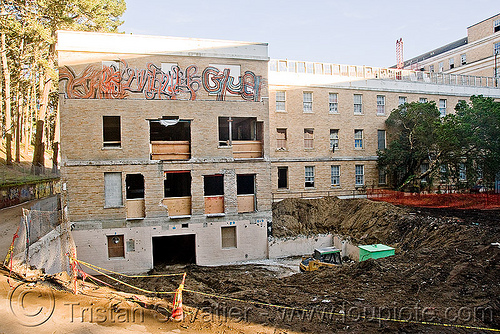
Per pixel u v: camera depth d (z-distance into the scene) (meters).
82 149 21.75
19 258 14.26
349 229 27.33
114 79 22.27
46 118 58.28
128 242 22.31
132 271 22.27
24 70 46.50
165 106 23.09
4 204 27.52
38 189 34.03
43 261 15.79
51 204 26.59
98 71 22.05
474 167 29.16
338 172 33.84
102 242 21.92
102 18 33.91
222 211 24.38
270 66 31.97
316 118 33.16
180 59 23.42
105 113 22.11
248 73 24.72
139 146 22.61
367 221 26.92
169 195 27.44
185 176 27.50
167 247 26.95
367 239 24.89
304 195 32.50
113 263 22.03
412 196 29.83
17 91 43.09
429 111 30.77
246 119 26.50
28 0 31.78
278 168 32.31
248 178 28.34
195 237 23.58
